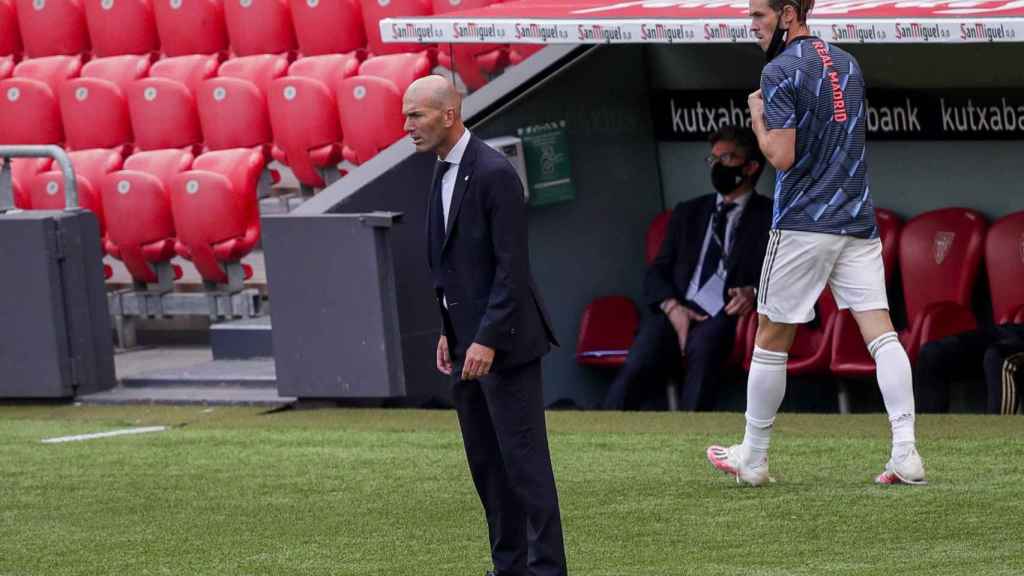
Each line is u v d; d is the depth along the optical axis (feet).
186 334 128.06
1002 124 96.58
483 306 52.47
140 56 133.59
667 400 103.09
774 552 57.11
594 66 107.96
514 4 102.37
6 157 108.99
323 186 120.37
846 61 63.26
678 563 56.65
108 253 124.26
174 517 70.38
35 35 138.82
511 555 54.80
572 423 86.63
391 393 95.35
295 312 97.30
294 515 69.21
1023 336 86.94
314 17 122.52
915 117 100.07
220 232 115.75
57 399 106.83
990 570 52.65
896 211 102.01
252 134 122.01
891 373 64.64
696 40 85.05
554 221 106.32
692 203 100.83
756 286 97.50
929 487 64.80
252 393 102.47
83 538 67.46
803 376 99.81
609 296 108.68
